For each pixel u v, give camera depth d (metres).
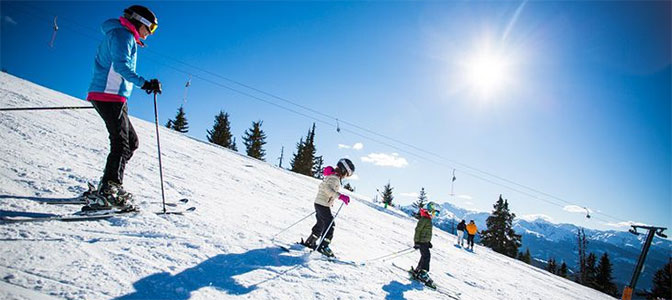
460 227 16.95
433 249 10.05
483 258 13.87
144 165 6.14
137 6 2.83
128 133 2.97
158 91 2.92
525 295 7.54
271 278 2.59
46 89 15.03
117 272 1.99
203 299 1.98
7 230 2.06
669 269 38.16
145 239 2.58
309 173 46.56
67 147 5.30
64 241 2.16
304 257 3.39
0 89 9.59
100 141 7.06
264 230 3.99
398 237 9.42
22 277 1.65
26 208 2.46
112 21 2.74
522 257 49.03
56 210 2.60
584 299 11.60
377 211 17.59
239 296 2.15
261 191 8.46
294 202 8.38
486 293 6.03
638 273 11.11
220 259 2.65
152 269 2.16
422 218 4.91
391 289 3.42
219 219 3.75
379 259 5.04
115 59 2.64
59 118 8.10
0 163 3.28
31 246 1.97
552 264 46.69
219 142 42.88
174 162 8.06
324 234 3.73
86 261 2.01
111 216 2.79
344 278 3.17
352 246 5.45
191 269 2.33
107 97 2.72
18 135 4.83
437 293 4.12
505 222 42.72
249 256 2.91
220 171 9.49
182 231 2.96
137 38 2.86
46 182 3.20
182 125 44.84
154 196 3.95
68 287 1.69
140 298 1.81
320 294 2.59
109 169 2.81
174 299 1.89
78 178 3.69
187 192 4.87
